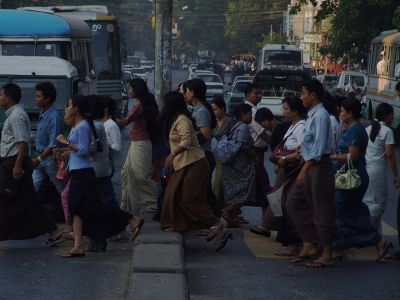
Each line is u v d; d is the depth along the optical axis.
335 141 13.76
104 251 13.02
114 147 14.72
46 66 16.89
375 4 51.34
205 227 13.05
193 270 12.05
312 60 92.06
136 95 14.76
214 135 15.34
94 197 12.65
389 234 15.57
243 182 14.95
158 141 14.92
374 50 41.31
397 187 13.59
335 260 12.80
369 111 41.72
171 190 13.02
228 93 46.34
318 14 57.31
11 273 11.62
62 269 11.88
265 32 147.62
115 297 10.46
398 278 11.80
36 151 15.59
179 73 144.00
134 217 13.08
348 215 12.70
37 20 24.42
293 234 12.87
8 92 12.96
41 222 13.27
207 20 188.50
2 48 24.22
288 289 11.05
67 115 12.73
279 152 13.01
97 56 36.91
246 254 13.20
